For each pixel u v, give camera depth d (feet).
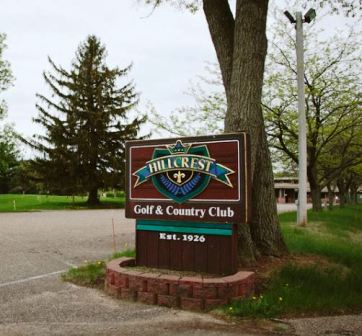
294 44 70.95
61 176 129.59
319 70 70.74
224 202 22.80
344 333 17.72
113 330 17.54
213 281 20.31
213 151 23.22
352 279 25.68
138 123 132.05
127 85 134.51
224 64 29.14
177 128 71.56
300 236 41.52
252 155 26.27
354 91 70.59
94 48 134.72
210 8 29.58
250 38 26.45
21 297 22.35
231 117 26.66
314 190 85.51
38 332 17.20
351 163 84.02
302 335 17.46
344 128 73.72
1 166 133.49
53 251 38.52
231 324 18.48
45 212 104.58
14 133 129.29
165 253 24.57
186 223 24.00
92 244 43.52
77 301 21.67
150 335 17.06
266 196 28.94
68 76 132.26
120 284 22.20
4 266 31.07
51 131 128.26
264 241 28.60
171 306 20.70
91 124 129.29
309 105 73.56
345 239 48.37
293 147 78.54
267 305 19.95
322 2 33.45
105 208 127.24
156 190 24.93
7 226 63.77
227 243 22.82
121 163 129.90
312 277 24.84
